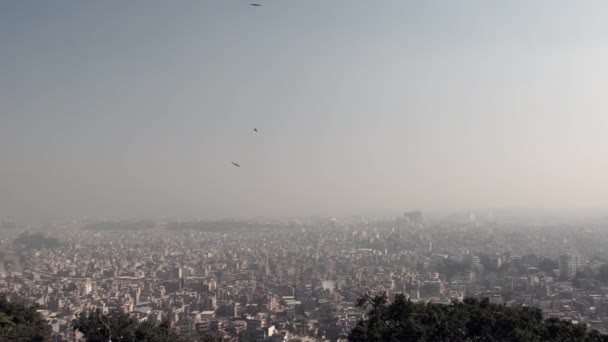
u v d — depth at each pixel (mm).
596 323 125938
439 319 61375
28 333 73312
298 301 161250
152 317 132750
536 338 59438
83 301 155250
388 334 61281
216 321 128875
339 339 118125
